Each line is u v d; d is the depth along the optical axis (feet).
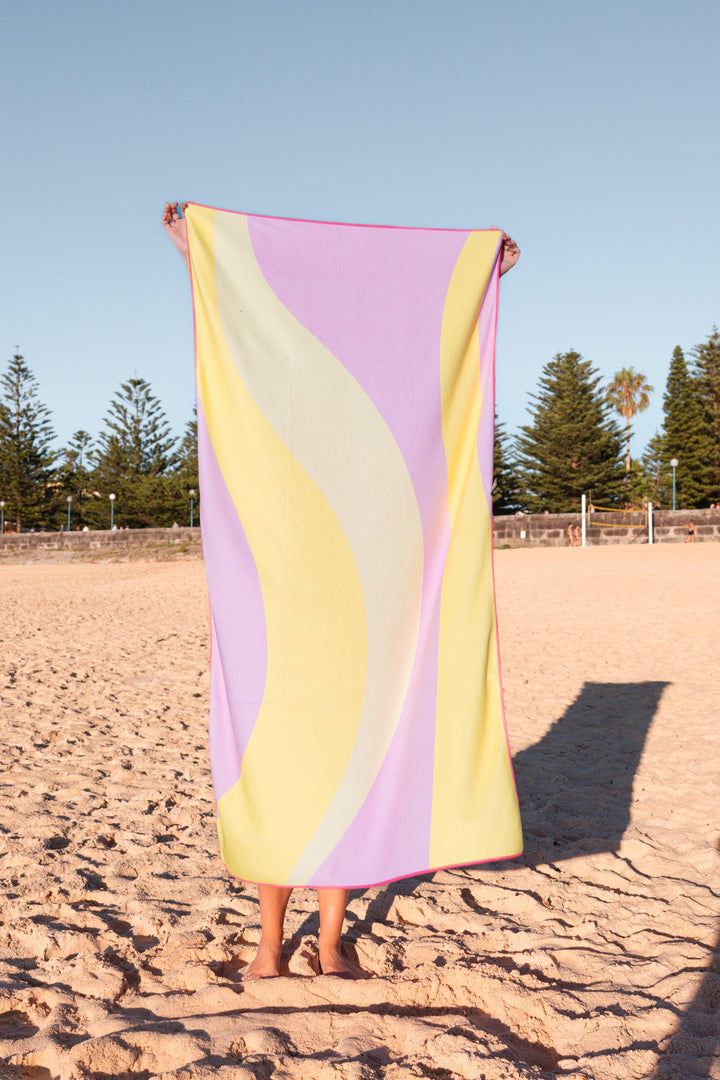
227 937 9.37
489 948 9.24
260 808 8.20
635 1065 6.77
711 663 28.68
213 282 8.39
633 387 206.69
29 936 9.42
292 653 8.27
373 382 8.44
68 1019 7.69
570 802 14.51
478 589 8.70
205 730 20.12
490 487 8.79
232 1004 7.91
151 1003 7.93
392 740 8.37
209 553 8.43
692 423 162.09
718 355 157.07
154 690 25.20
